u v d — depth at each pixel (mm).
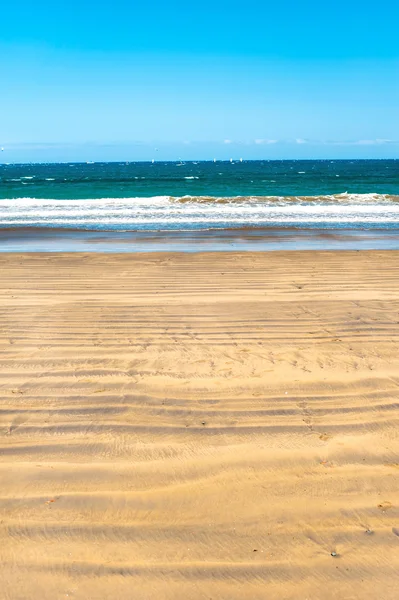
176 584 2572
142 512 3068
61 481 3338
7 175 75625
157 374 4918
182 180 48406
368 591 2539
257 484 3330
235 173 76625
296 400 4410
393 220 18391
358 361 5223
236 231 15953
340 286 8516
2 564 2686
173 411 4227
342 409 4262
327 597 2506
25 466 3494
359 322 6465
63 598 2484
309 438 3848
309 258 11234
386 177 54188
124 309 7102
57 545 2812
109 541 2846
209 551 2783
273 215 19562
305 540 2865
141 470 3461
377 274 9492
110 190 33000
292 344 5723
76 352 5484
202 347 5641
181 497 3201
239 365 5137
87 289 8344
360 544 2830
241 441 3809
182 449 3705
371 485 3320
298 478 3391
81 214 19922
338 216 19375
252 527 2959
